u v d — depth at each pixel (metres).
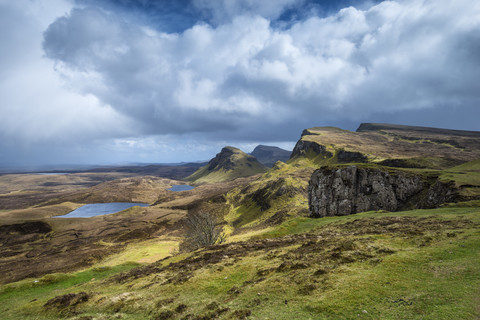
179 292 24.03
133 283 31.11
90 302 25.89
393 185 121.62
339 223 56.72
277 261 27.70
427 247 23.86
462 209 48.94
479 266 17.73
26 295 37.75
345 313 15.09
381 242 27.80
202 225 73.19
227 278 25.41
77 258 134.75
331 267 22.62
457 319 12.35
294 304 17.44
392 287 17.16
